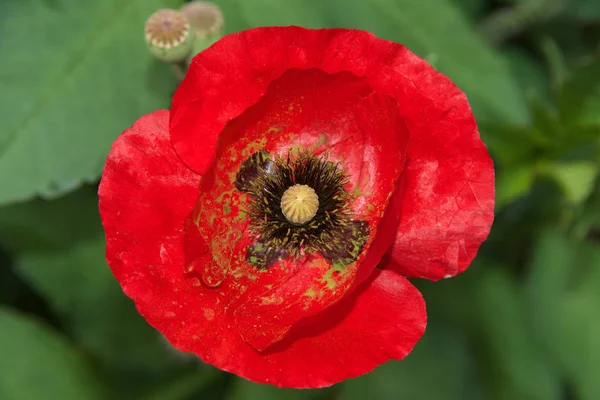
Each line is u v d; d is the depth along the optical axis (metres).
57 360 0.33
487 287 0.34
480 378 0.34
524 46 0.37
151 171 0.27
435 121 0.27
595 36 0.37
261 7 0.31
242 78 0.27
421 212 0.27
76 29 0.31
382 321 0.27
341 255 0.28
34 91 0.30
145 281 0.26
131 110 0.31
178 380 0.35
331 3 0.32
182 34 0.29
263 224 0.28
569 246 0.33
